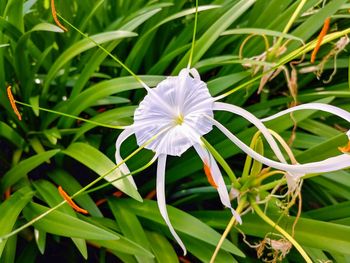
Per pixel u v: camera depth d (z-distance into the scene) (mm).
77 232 357
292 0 547
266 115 515
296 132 500
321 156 409
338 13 536
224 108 288
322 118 534
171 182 491
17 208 408
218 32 445
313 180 467
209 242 380
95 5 508
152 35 506
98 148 485
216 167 293
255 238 494
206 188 474
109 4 586
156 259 412
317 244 374
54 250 498
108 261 497
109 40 439
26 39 458
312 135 492
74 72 551
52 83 537
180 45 523
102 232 349
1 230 378
